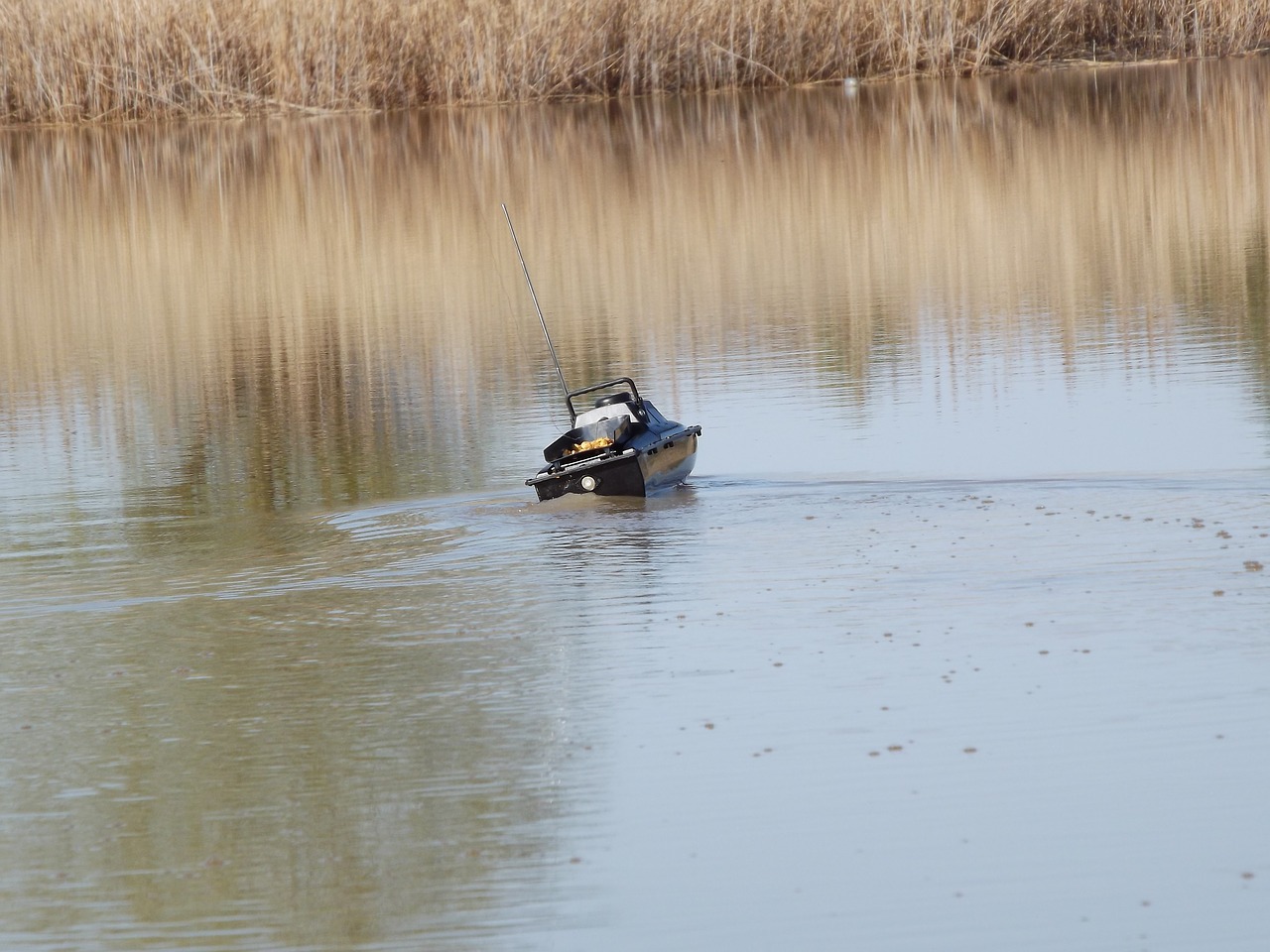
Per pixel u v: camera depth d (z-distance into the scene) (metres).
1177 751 24.45
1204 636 28.86
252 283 78.31
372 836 23.27
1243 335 55.44
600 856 22.33
